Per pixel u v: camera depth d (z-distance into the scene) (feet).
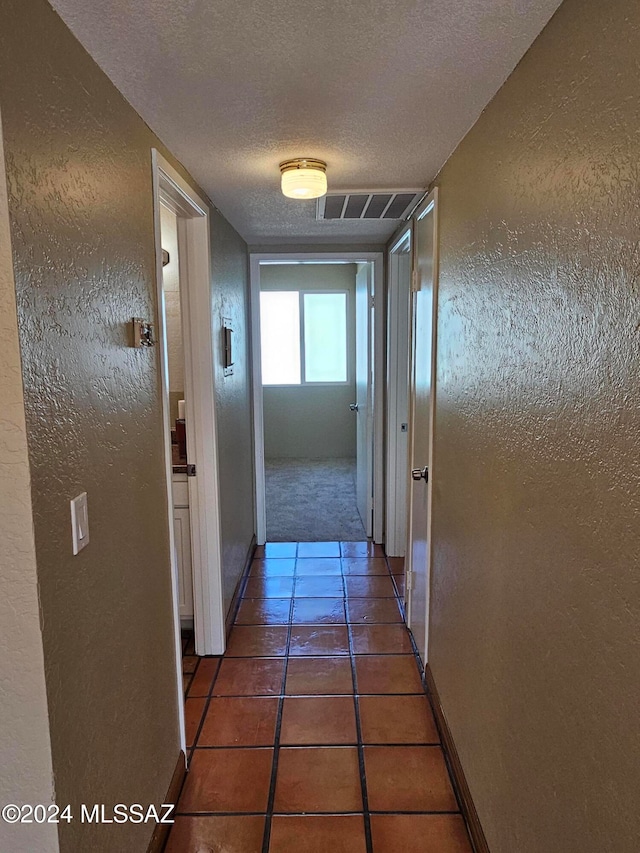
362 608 10.19
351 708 7.41
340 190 7.64
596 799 3.04
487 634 4.98
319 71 4.23
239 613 10.03
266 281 21.47
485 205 4.98
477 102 4.82
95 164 3.98
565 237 3.37
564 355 3.39
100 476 4.01
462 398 5.85
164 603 5.59
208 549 8.39
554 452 3.55
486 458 5.00
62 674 3.42
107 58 3.94
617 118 2.77
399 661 8.49
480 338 5.16
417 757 6.54
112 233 4.30
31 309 3.05
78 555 3.65
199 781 6.19
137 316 4.89
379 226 10.22
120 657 4.40
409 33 3.69
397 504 12.32
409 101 4.76
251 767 6.39
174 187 6.21
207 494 8.29
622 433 2.74
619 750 2.80
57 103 3.38
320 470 20.51
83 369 3.73
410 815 5.74
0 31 2.76
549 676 3.65
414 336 8.95
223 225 9.12
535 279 3.84
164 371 5.64
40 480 3.14
